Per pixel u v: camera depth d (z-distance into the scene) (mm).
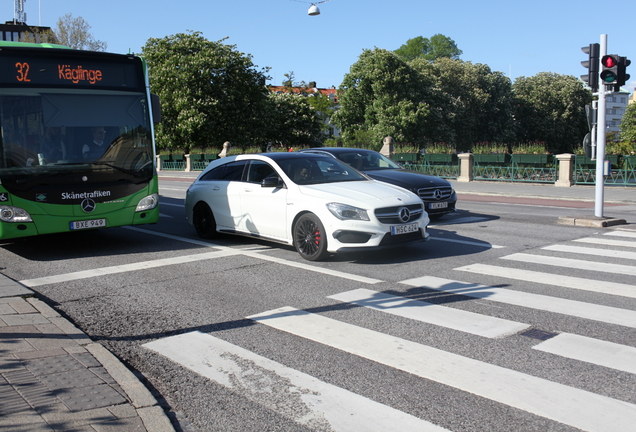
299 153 9406
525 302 5836
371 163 12734
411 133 52188
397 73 52750
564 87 68562
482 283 6637
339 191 7996
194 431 3350
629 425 3328
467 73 61188
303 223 8070
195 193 10195
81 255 8836
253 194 8906
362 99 56219
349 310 5648
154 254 8820
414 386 3902
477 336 4852
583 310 5543
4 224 8133
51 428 3154
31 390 3676
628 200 16406
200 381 4070
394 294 6219
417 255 8391
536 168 22422
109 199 8938
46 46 8711
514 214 13328
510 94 65250
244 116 51531
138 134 9297
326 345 4707
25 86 8312
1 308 5574
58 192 8484
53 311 5516
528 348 4562
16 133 8211
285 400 3738
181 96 47250
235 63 49469
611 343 4645
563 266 7512
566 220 11555
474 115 61812
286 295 6250
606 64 10797
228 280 7008
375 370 4184
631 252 8422
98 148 8875
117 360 4258
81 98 8789
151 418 3336
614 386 3848
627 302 5805
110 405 3484
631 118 60562
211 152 42906
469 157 24516
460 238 9867
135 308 5883
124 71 9242
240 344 4781
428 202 11633
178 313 5680
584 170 21109
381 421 3424
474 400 3676
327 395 3795
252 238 10180
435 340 4770
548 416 3447
